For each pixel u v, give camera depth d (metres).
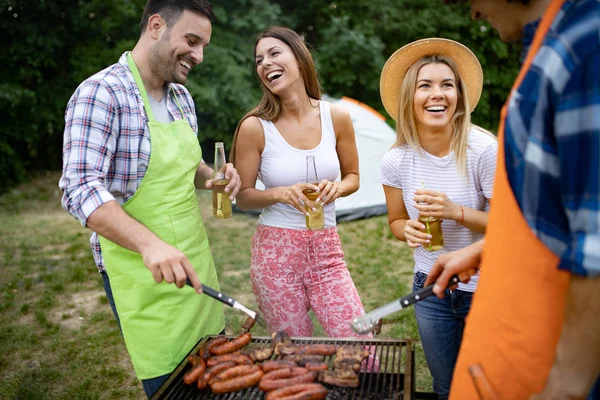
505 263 1.32
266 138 2.71
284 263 2.69
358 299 2.76
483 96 13.23
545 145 1.18
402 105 2.42
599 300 1.10
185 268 1.91
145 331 2.23
